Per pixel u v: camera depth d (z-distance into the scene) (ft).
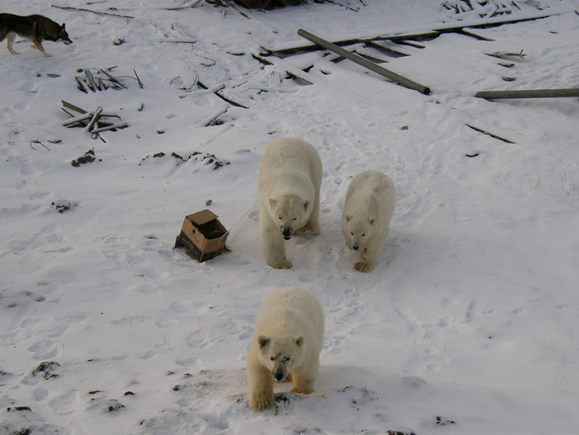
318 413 16.20
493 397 16.90
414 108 33.30
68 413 16.15
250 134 31.78
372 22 46.60
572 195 25.98
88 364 18.11
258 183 23.91
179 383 17.13
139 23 43.06
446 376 18.24
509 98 32.68
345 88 35.81
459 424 15.79
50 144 30.86
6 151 29.84
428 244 24.30
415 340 19.95
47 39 36.88
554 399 16.92
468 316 21.16
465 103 33.42
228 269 23.36
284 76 37.50
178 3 46.91
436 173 28.25
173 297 21.62
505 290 21.95
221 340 19.49
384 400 16.70
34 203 26.55
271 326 17.04
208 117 33.60
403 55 40.40
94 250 23.70
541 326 20.39
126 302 21.25
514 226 24.80
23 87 34.68
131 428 15.40
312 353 17.11
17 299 20.88
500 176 27.66
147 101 35.01
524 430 15.75
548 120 31.27
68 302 21.15
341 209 26.58
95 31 41.65
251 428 15.61
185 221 23.84
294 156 23.91
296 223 22.27
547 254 23.35
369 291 22.44
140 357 18.76
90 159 29.53
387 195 23.35
